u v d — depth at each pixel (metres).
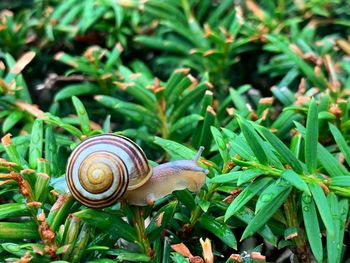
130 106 0.22
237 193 0.17
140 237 0.17
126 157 0.17
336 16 0.29
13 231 0.16
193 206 0.18
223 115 0.23
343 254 0.18
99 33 0.28
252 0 0.29
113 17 0.27
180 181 0.18
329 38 0.26
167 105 0.22
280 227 0.18
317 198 0.16
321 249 0.16
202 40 0.26
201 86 0.22
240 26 0.25
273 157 0.17
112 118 0.25
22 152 0.20
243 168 0.18
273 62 0.25
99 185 0.17
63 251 0.16
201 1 0.28
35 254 0.16
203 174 0.18
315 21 0.27
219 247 0.19
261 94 0.27
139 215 0.17
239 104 0.22
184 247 0.16
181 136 0.22
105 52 0.25
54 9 0.28
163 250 0.17
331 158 0.18
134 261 0.17
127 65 0.28
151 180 0.18
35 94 0.27
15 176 0.17
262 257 0.16
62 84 0.27
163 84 0.23
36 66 0.27
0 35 0.26
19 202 0.18
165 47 0.26
